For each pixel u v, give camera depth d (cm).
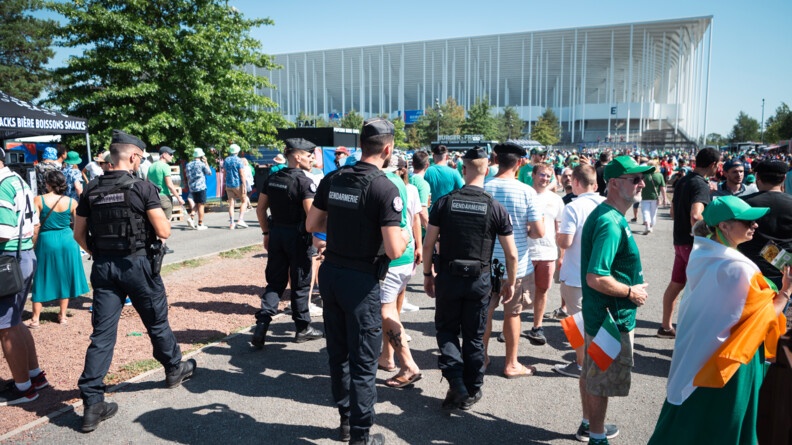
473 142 3422
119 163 382
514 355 448
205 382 436
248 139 1831
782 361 259
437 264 381
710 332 259
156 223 381
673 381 274
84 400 358
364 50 10006
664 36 8788
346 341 341
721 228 266
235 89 1730
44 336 535
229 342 530
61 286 557
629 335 308
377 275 323
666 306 539
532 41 9019
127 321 582
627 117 8538
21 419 374
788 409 254
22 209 409
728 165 529
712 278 260
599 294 311
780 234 410
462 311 389
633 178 301
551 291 751
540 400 409
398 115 9206
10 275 377
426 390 428
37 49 3338
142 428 362
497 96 9350
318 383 439
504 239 381
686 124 9462
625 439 353
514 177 441
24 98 3105
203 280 781
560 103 9156
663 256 1016
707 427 265
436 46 9606
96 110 1672
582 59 9231
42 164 945
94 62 1594
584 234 320
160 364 468
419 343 537
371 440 336
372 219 315
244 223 1312
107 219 369
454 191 379
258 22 1842
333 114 8381
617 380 305
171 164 1706
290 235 510
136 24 1577
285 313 634
